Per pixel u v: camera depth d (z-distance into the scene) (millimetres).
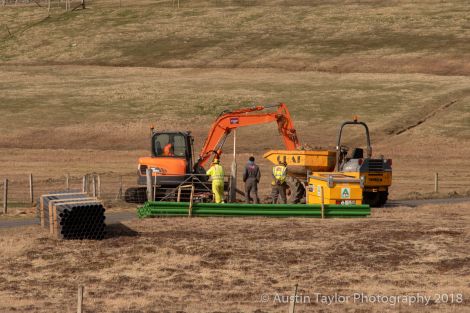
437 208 117688
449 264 77875
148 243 86375
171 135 119938
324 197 110125
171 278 72938
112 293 67438
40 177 166625
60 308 61781
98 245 85750
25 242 86875
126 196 120938
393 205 124438
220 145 122625
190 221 101750
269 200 126125
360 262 78938
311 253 82438
